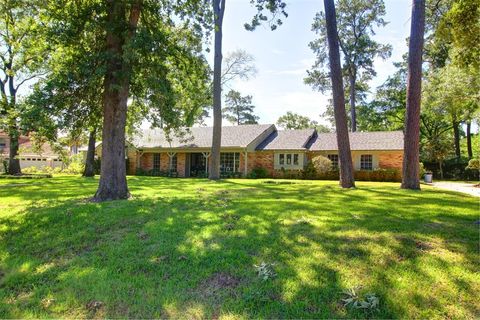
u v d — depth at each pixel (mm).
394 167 20250
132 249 4320
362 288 3051
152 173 24625
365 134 23062
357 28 29125
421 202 7453
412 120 11023
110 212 6297
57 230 5367
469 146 31500
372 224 5059
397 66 32125
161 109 8688
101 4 7570
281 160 22516
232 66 21781
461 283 3119
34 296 3275
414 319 2629
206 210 6402
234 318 2715
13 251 4645
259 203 7246
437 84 20266
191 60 9547
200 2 8609
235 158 22953
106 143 8242
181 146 23203
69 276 3658
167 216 5922
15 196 9289
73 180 15938
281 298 2984
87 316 2879
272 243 4262
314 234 4574
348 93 34938
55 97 7469
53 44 7801
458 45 8836
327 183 14750
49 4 7898
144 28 7754
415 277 3238
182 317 2775
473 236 4406
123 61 7598
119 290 3273
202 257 3918
